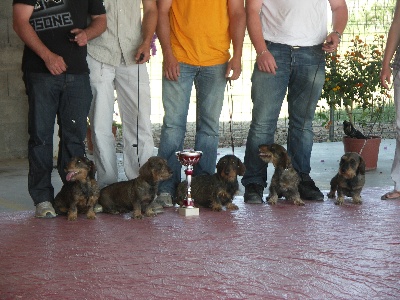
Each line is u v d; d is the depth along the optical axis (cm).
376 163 790
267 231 518
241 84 1130
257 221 548
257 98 620
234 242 491
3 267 444
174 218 561
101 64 587
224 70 609
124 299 395
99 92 589
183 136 616
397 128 627
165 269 437
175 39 604
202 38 599
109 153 598
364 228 526
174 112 609
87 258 458
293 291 404
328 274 429
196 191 592
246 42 1089
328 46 616
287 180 604
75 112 562
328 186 708
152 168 554
